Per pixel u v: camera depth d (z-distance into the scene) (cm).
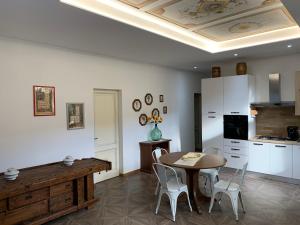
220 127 548
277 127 515
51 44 388
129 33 336
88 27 307
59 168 352
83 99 441
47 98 388
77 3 251
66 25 298
